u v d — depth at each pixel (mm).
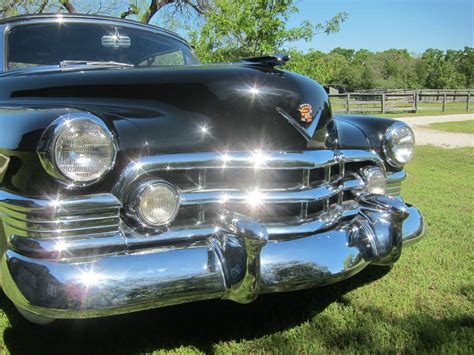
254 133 2514
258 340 2557
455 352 2408
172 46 3852
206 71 2699
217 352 2441
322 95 2914
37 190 2002
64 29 3441
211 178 2402
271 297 3070
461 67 87312
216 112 2490
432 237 4164
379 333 2592
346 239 2590
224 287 2186
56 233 2002
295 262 2389
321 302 2994
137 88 2588
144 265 2080
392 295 3072
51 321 2447
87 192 2064
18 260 2020
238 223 2234
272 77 2752
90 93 2629
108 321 2742
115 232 2100
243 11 9117
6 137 2123
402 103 25078
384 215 2725
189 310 2896
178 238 2225
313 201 2543
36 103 2586
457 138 12875
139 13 15805
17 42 3264
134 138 2227
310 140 2637
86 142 2006
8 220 2082
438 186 6449
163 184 2168
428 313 2832
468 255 3736
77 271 1981
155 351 2439
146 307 2072
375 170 2971
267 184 2492
